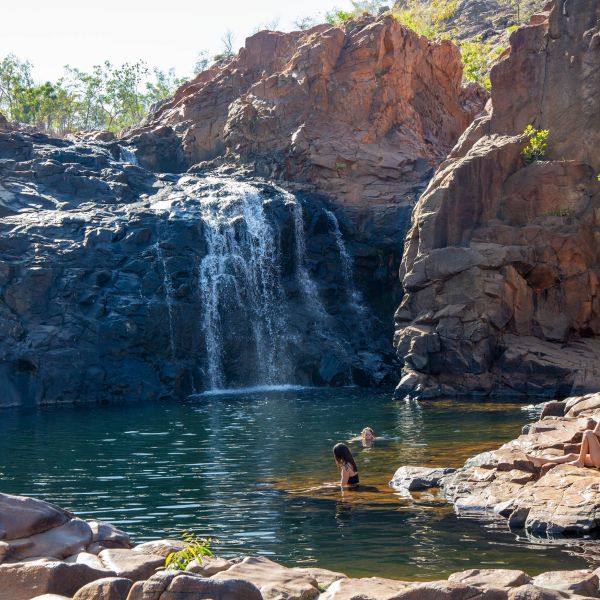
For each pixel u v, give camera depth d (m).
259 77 49.56
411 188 42.56
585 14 33.12
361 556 9.57
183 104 50.12
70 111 86.19
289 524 11.29
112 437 20.91
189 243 36.41
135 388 31.89
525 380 28.97
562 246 30.39
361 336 38.75
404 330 30.34
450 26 96.44
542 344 29.89
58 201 39.06
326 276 40.19
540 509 10.89
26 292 32.53
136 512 12.41
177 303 34.59
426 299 30.55
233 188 40.59
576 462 12.21
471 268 29.81
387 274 40.47
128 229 36.25
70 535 7.35
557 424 14.55
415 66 47.81
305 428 21.69
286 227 39.12
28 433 21.98
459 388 29.42
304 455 17.44
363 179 42.88
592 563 9.04
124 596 6.00
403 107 46.03
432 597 6.23
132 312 33.31
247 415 25.12
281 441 19.52
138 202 39.75
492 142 33.06
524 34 34.06
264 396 31.61
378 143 44.53
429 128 48.00
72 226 36.06
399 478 14.17
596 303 30.47
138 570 6.69
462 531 10.61
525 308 30.06
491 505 11.84
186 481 14.86
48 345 31.83
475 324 29.25
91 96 93.38
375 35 45.94
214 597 5.88
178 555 6.84
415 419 22.80
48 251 34.31
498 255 29.78
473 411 24.27
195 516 12.02
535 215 31.53
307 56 45.84
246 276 37.62
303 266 39.91
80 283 33.53
